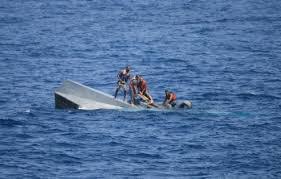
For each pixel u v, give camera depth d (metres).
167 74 192.00
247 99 159.12
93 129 131.12
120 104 144.38
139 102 146.25
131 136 127.50
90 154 117.88
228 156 117.69
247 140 126.38
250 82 178.75
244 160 115.81
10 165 112.06
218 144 123.88
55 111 143.50
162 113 142.12
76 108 142.50
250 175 109.25
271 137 128.38
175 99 147.38
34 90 169.62
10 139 125.19
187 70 198.00
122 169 111.25
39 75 191.25
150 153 118.69
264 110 148.25
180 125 134.62
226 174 109.75
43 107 148.12
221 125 135.25
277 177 108.56
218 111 146.25
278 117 142.25
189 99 159.25
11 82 179.88
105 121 136.12
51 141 124.19
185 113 143.00
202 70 197.75
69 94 144.00
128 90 158.62
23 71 196.88
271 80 181.38
